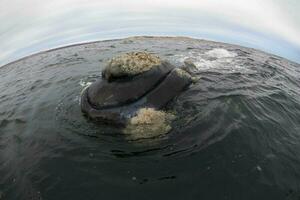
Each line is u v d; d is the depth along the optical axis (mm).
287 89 3865
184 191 2318
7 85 4387
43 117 3354
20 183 2529
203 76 3865
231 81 3811
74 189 2389
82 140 2865
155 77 3148
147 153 2646
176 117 2992
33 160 2730
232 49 5078
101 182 2418
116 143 2785
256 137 2861
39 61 5070
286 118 3264
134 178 2426
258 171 2508
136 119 2928
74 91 3807
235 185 2379
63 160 2662
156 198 2275
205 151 2637
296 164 2654
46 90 3996
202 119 2982
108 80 3166
